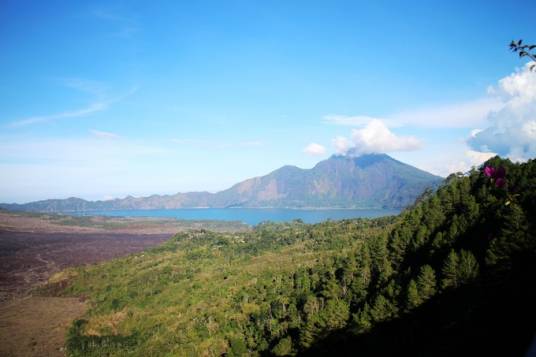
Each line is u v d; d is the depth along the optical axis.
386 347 57.34
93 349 113.81
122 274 188.88
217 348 96.19
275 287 113.81
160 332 117.44
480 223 73.06
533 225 57.78
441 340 46.97
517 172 77.56
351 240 161.25
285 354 71.88
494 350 30.95
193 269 178.25
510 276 51.19
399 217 171.25
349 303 78.75
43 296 174.88
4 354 113.75
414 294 61.06
